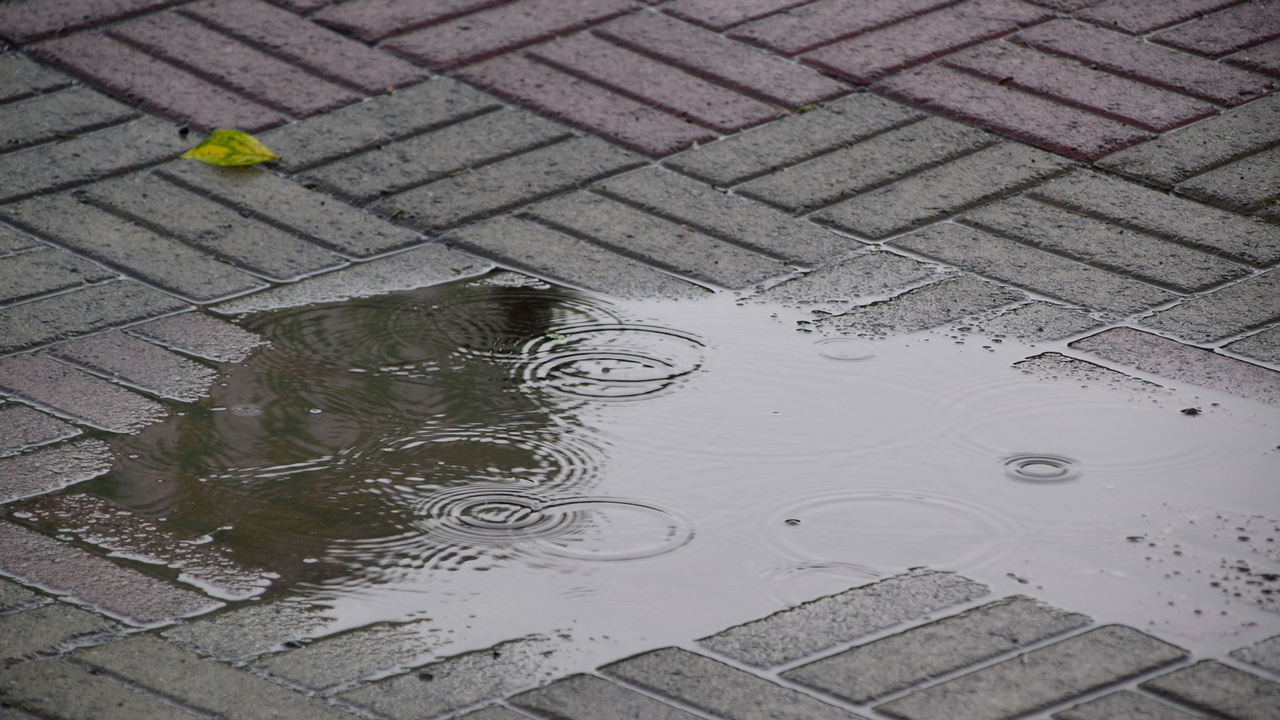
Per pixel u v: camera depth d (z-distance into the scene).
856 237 9.49
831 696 5.72
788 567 6.50
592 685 5.80
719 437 7.48
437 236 9.62
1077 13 12.45
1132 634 6.04
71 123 10.98
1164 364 8.03
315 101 11.28
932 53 11.82
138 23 12.47
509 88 11.44
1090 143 10.45
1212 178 9.95
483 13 12.65
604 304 8.81
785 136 10.72
